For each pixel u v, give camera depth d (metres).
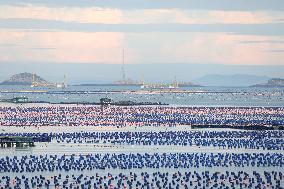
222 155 113.00
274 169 104.06
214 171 101.69
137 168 103.94
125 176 95.88
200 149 125.31
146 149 124.56
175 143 133.25
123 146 128.62
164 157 110.56
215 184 90.25
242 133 151.62
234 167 105.50
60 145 129.88
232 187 89.25
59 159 108.25
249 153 119.25
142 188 88.19
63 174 98.38
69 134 144.88
